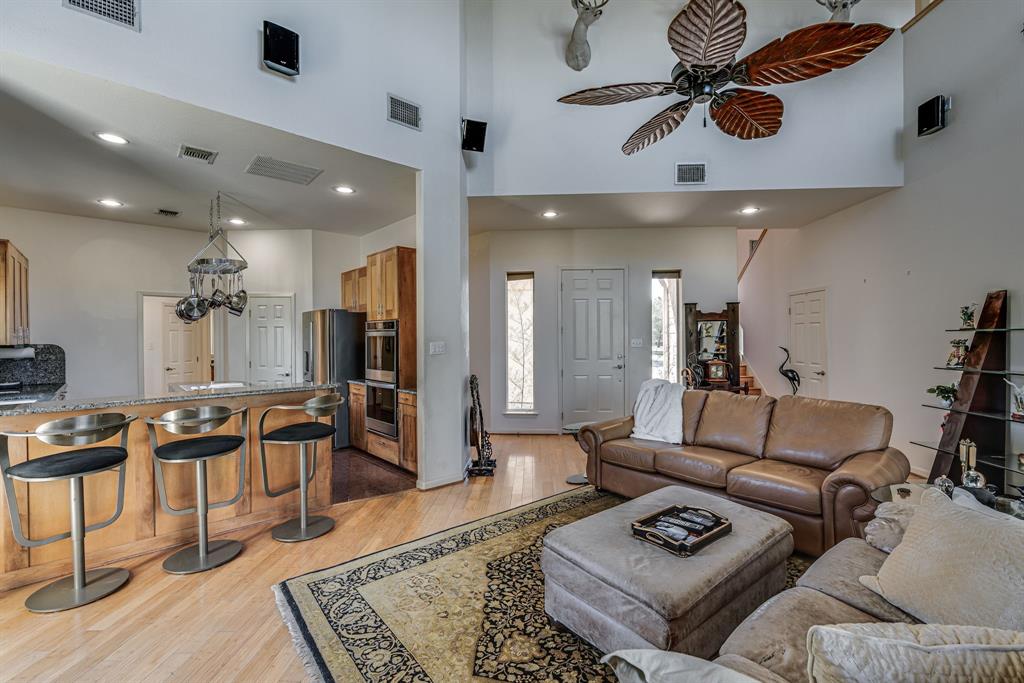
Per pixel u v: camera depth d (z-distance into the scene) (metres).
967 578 1.23
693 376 5.44
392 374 4.38
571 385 5.84
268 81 2.87
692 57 2.15
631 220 5.30
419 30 3.66
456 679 1.62
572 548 1.81
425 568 2.41
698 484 3.02
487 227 5.68
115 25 2.35
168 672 1.67
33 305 4.59
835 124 4.10
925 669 0.69
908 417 4.12
